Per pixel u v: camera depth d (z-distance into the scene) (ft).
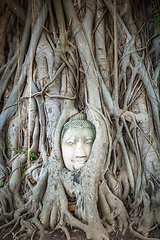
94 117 16.20
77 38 17.66
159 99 17.49
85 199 14.52
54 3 18.25
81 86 18.29
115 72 17.10
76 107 18.01
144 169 16.38
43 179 16.03
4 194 16.33
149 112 17.56
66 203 14.87
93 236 13.21
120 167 17.17
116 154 17.25
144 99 17.72
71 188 15.39
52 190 15.31
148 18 19.03
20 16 20.18
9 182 17.01
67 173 15.81
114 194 15.87
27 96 18.57
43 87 17.79
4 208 15.75
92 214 13.97
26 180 17.39
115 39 17.13
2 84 19.34
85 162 15.94
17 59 19.38
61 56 17.87
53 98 17.54
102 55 17.94
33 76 18.65
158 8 18.62
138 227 14.05
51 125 17.20
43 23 18.52
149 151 16.48
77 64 18.11
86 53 17.34
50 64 18.13
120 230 14.21
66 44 18.22
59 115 17.25
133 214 15.01
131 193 16.57
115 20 17.19
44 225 14.26
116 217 14.80
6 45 20.80
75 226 13.96
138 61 17.67
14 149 18.45
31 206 15.43
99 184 15.40
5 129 19.03
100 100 16.97
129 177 16.65
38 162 17.84
